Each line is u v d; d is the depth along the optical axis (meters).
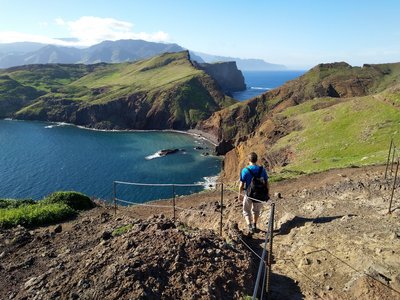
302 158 62.09
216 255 9.66
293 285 10.27
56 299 8.17
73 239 13.34
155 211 23.52
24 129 176.62
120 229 12.62
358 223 13.23
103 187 85.50
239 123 156.00
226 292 8.52
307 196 19.86
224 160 104.88
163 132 176.75
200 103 199.00
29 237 13.85
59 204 18.88
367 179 22.75
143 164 107.88
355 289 9.48
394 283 9.34
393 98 66.19
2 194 80.69
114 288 7.96
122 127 187.50
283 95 164.88
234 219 17.56
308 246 12.17
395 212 14.16
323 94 159.62
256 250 12.58
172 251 9.34
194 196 29.03
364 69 173.12
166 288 8.19
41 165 105.69
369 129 60.56
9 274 10.57
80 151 126.19
